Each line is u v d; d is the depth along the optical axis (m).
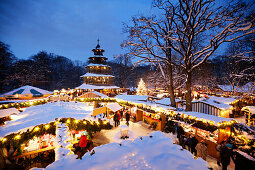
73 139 7.50
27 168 5.77
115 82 55.06
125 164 2.65
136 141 3.61
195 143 6.68
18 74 31.44
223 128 6.49
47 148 6.44
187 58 9.47
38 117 6.76
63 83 53.28
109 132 9.92
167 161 2.69
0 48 28.52
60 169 2.45
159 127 10.03
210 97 15.03
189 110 9.68
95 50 33.22
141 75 44.22
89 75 30.58
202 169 2.41
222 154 5.48
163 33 9.95
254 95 11.52
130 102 13.09
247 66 12.30
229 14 7.20
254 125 8.97
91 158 2.81
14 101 12.07
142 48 10.12
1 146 4.59
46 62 47.03
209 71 22.73
